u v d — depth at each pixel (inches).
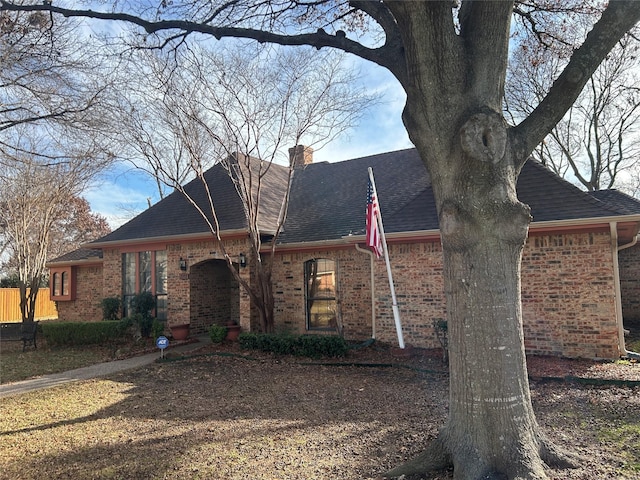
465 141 140.0
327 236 462.6
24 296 632.4
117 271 579.5
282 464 164.7
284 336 406.3
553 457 144.1
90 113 295.4
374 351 382.6
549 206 346.9
